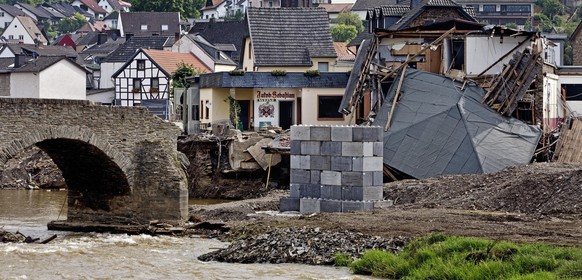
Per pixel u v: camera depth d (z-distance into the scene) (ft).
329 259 196.13
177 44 571.69
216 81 399.85
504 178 271.08
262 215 257.75
